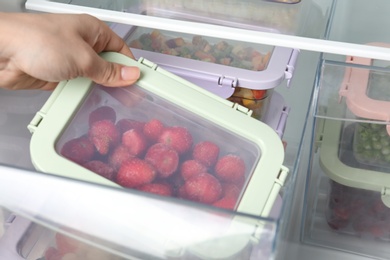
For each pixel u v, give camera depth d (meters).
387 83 0.90
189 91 0.78
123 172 0.69
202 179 0.68
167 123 0.76
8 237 0.67
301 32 0.96
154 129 0.75
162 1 1.01
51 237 0.65
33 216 0.64
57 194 0.61
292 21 0.97
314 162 1.02
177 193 0.69
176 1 1.01
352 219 1.03
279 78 0.92
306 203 1.04
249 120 0.75
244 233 0.57
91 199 0.60
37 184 0.61
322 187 1.03
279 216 0.58
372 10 0.98
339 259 1.04
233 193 0.68
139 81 0.79
